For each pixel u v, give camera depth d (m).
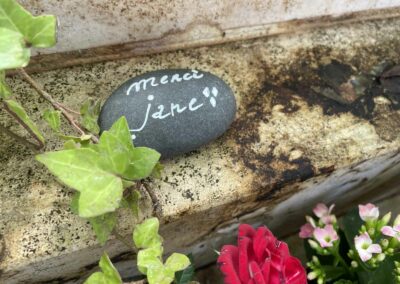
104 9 0.22
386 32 0.29
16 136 0.19
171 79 0.21
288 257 0.21
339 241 0.26
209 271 0.35
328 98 0.26
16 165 0.21
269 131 0.24
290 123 0.24
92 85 0.24
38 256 0.20
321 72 0.27
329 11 0.28
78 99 0.24
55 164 0.16
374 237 0.24
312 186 0.25
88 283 0.17
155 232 0.18
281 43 0.27
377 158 0.25
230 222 0.26
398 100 0.26
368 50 0.28
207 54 0.26
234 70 0.26
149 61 0.25
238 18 0.26
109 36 0.24
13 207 0.20
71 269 0.23
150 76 0.21
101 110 0.21
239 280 0.20
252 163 0.23
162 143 0.20
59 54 0.24
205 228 0.26
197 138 0.21
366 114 0.25
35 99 0.23
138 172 0.18
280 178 0.23
